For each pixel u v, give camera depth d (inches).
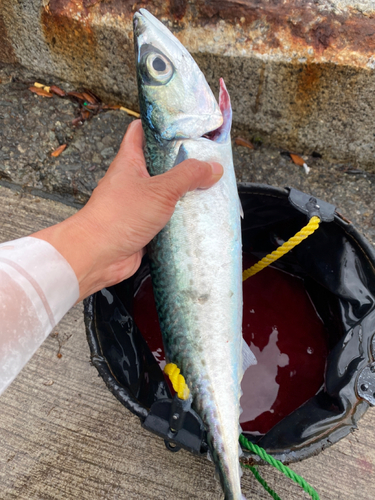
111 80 15.7
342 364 9.5
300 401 11.1
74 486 11.2
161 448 11.5
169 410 8.0
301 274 12.7
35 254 6.4
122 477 11.2
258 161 15.2
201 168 8.0
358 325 9.6
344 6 12.6
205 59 13.7
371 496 10.9
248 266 13.3
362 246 9.6
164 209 8.0
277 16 12.6
